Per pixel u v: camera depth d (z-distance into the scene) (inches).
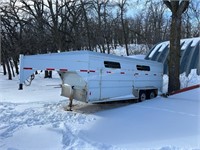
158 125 336.5
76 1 1282.0
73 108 457.4
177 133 302.0
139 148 258.7
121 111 424.2
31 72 402.0
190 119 358.9
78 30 1312.7
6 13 1272.1
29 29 1274.6
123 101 521.0
